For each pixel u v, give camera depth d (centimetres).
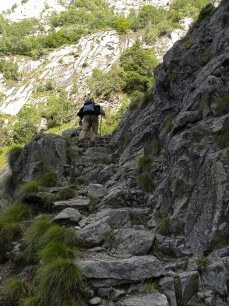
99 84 5534
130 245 563
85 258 534
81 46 8519
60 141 1119
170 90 1013
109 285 473
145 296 451
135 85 4812
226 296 444
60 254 530
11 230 671
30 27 13250
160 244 564
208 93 730
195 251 533
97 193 799
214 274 468
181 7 9288
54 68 7944
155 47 7100
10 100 7225
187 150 667
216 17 1058
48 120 5172
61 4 17762
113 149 1207
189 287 459
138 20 8650
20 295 495
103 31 8856
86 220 652
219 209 528
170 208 646
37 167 988
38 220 664
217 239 511
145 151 888
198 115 736
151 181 766
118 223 638
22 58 9044
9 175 1114
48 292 464
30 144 1098
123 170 873
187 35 1218
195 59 967
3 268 603
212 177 563
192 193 614
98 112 1337
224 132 625
